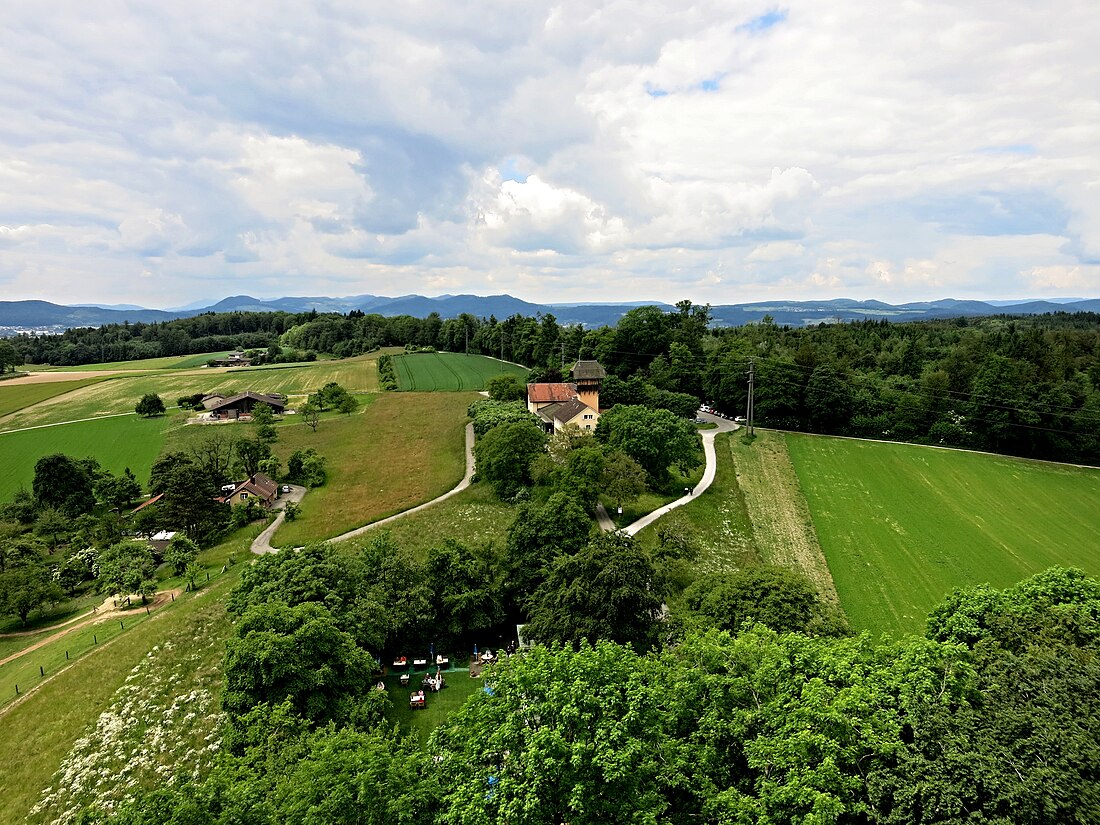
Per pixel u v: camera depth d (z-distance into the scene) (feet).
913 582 222.69
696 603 159.12
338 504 304.50
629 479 262.47
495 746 83.30
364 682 145.18
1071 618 116.57
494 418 371.97
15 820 122.52
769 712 87.76
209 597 203.62
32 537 277.44
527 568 190.19
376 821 77.82
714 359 486.38
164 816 77.05
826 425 430.61
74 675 165.37
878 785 76.84
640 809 73.51
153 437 428.56
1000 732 79.41
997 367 390.01
